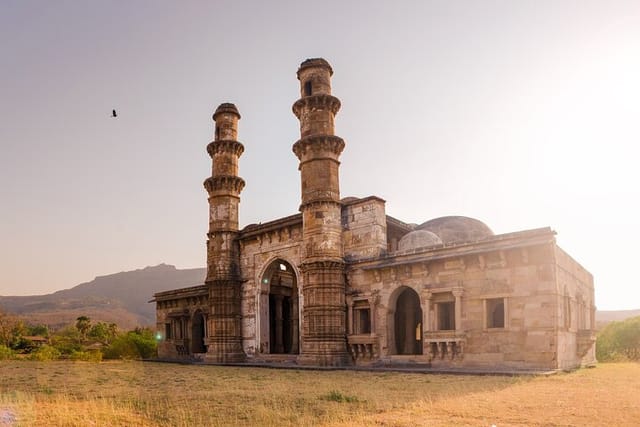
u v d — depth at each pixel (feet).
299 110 130.62
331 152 125.29
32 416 43.16
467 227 125.08
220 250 150.71
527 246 91.25
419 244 115.14
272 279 162.61
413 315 124.47
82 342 364.58
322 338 116.47
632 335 164.25
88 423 40.40
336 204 123.34
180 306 185.26
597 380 72.43
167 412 45.98
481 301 97.30
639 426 37.40
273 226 141.59
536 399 51.57
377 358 111.86
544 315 89.61
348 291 120.47
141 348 231.09
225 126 157.38
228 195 153.69
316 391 62.03
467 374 85.71
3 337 357.20
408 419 40.55
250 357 144.66
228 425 39.45
